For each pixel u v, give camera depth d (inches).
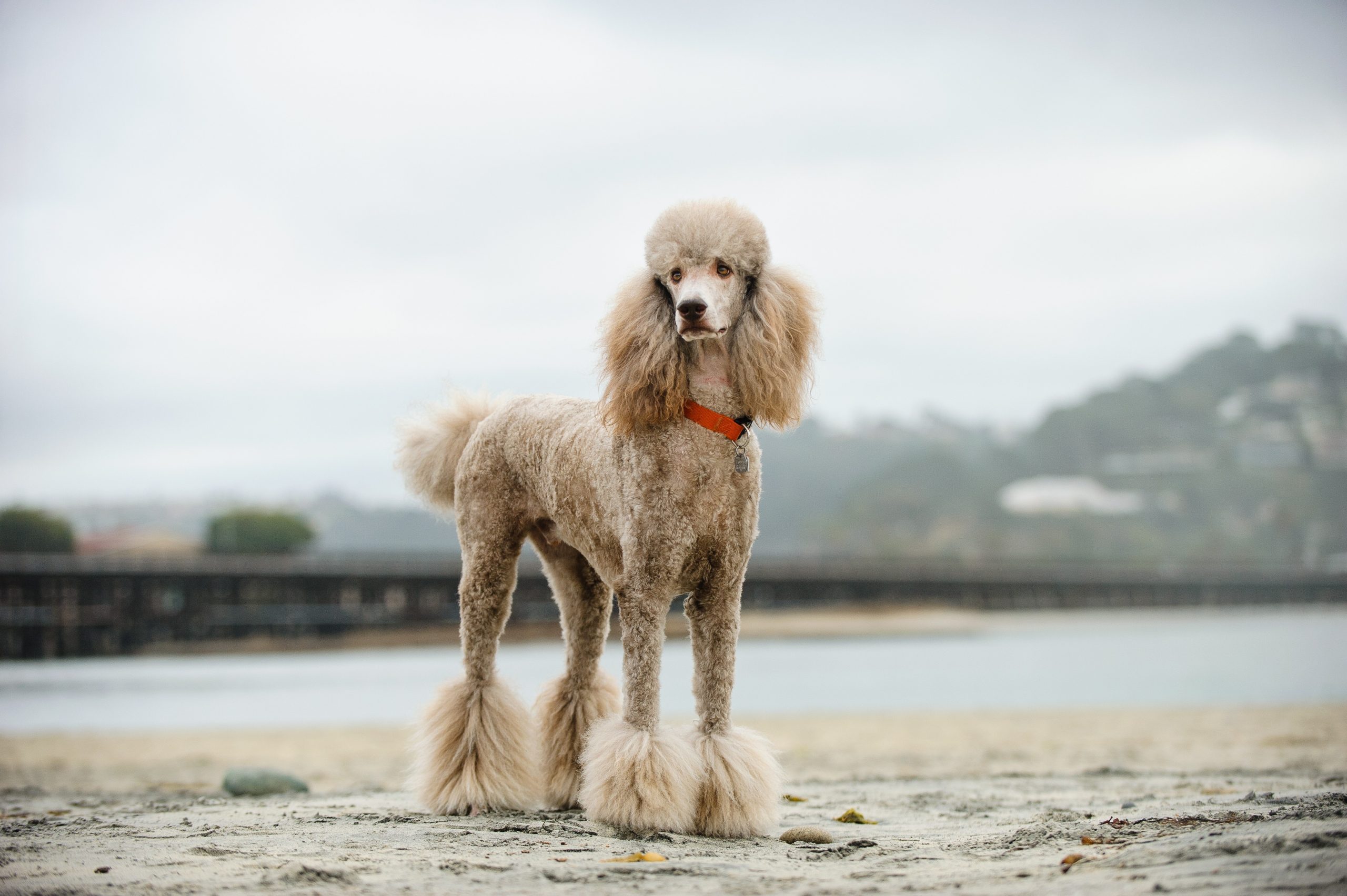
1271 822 150.6
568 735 206.7
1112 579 3494.1
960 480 7864.2
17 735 684.1
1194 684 1037.8
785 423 179.6
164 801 287.6
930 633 2469.2
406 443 225.0
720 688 183.2
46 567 1790.1
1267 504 7554.1
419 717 211.9
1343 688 969.5
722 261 173.3
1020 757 443.2
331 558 2229.3
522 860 147.9
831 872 141.3
